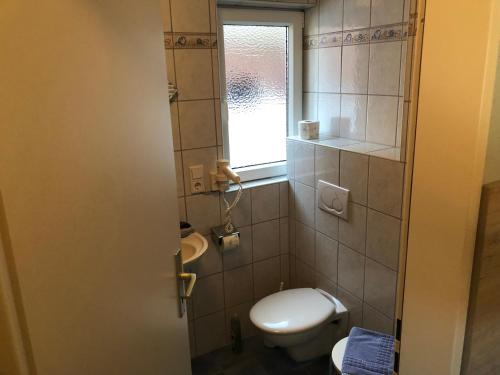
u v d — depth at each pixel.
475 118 0.64
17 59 0.50
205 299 2.36
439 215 0.72
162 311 1.04
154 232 0.98
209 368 2.32
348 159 1.96
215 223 2.28
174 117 2.04
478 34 0.61
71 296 0.62
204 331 2.41
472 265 0.72
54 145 0.57
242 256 2.42
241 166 2.47
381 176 1.79
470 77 0.63
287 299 2.19
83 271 0.65
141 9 0.89
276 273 2.57
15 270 0.50
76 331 0.63
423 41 0.68
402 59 1.85
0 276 0.48
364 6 2.00
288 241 2.56
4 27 0.47
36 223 0.53
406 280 0.81
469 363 0.79
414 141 0.74
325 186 2.13
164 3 1.91
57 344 0.58
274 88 2.48
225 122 2.29
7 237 0.48
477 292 0.74
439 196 0.71
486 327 0.78
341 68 2.21
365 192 1.89
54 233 0.57
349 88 2.18
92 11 0.67
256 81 2.40
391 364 1.50
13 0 0.49
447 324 0.75
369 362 1.53
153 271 0.97
